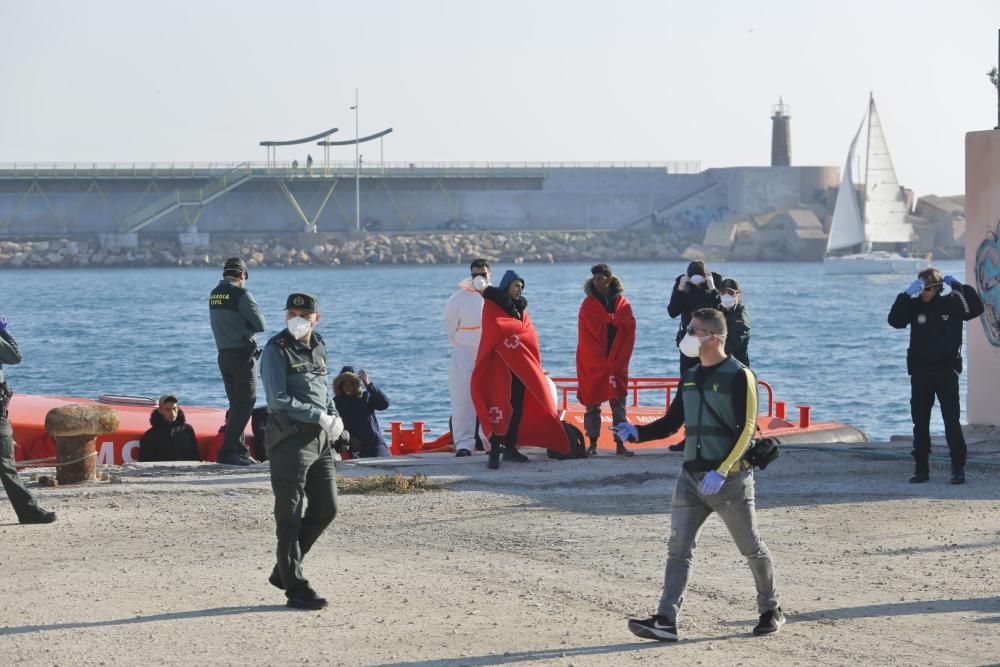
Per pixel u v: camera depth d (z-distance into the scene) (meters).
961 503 13.24
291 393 9.17
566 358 59.59
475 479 14.59
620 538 11.59
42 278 167.75
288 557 9.10
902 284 146.50
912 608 9.15
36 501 12.16
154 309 98.06
